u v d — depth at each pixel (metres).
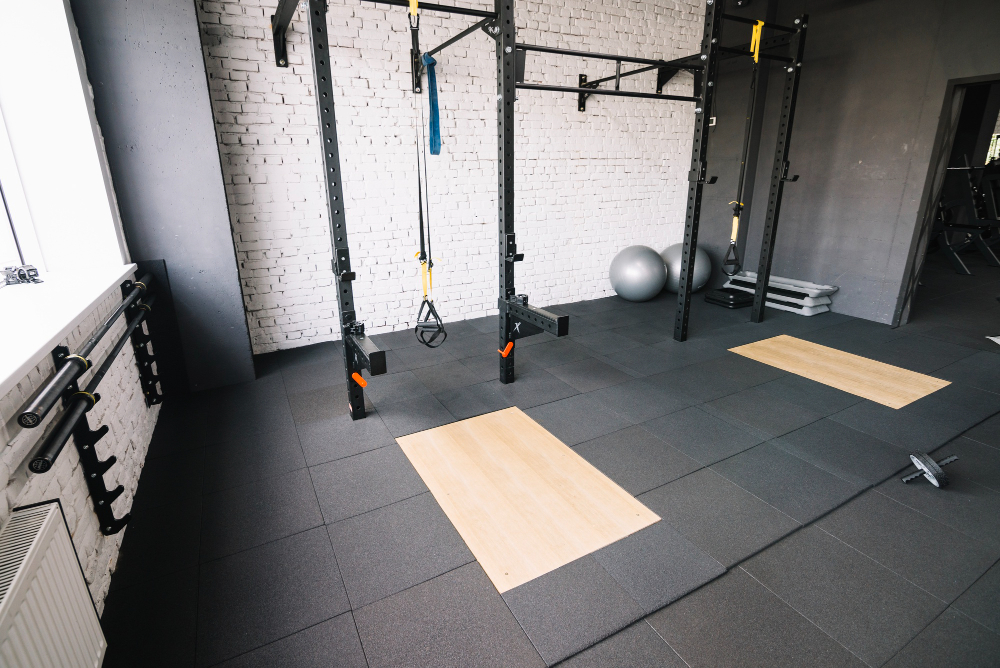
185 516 2.13
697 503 2.19
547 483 2.34
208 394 3.29
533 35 4.40
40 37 2.40
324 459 2.55
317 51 2.30
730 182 5.51
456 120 4.21
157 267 3.07
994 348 3.94
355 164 3.93
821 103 4.71
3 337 1.39
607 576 1.80
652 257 5.16
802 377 3.46
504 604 1.69
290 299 4.01
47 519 1.16
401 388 3.36
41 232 2.59
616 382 3.42
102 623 1.62
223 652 1.53
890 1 4.11
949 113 3.95
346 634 1.59
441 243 4.45
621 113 5.02
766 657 1.50
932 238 7.68
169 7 2.74
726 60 5.29
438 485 2.33
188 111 2.91
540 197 4.82
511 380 3.41
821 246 4.95
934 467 2.27
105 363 1.86
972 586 1.75
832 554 1.90
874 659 1.49
